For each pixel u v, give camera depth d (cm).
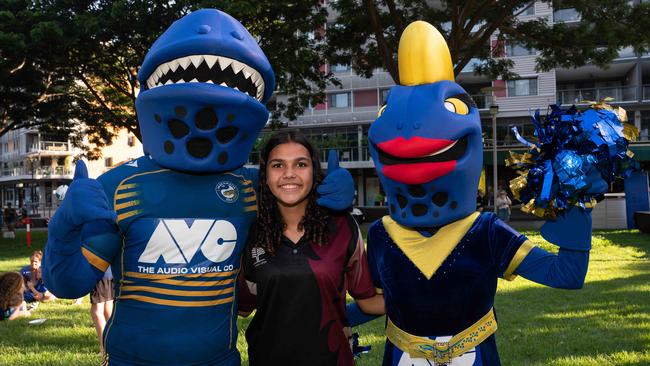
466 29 1195
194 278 229
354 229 264
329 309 250
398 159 243
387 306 262
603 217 1694
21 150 4516
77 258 210
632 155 220
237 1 973
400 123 241
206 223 236
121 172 240
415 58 262
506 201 1697
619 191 2141
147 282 228
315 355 246
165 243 229
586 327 528
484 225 249
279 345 246
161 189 236
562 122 219
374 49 1419
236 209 247
